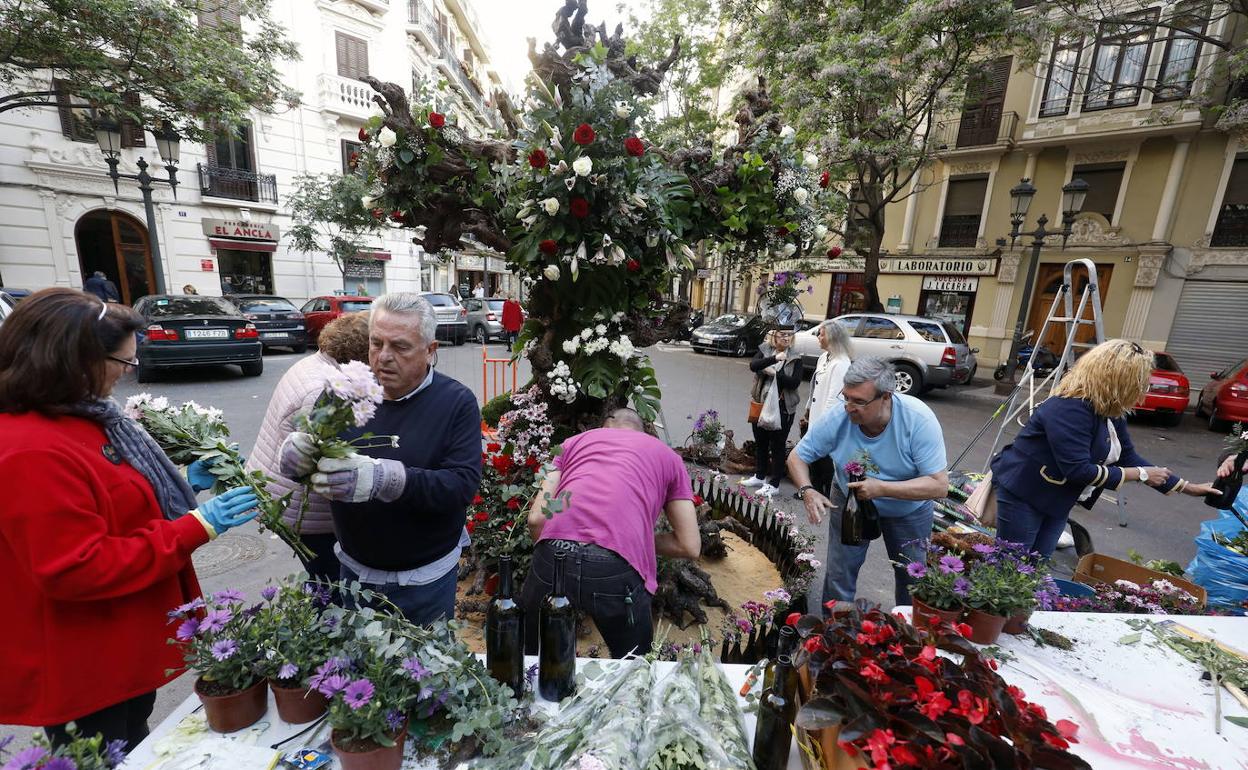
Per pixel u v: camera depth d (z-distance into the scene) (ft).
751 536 11.69
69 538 3.63
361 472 4.35
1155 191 38.81
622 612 5.68
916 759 2.67
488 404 12.00
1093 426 7.83
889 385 7.14
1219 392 26.53
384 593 5.39
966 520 12.07
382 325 5.12
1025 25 29.04
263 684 3.69
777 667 3.77
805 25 33.32
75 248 41.22
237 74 31.83
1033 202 44.14
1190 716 4.18
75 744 2.87
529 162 6.66
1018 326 33.27
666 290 10.05
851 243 41.22
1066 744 2.70
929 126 35.53
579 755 3.12
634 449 6.35
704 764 3.05
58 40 25.59
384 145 7.06
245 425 19.98
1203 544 8.58
